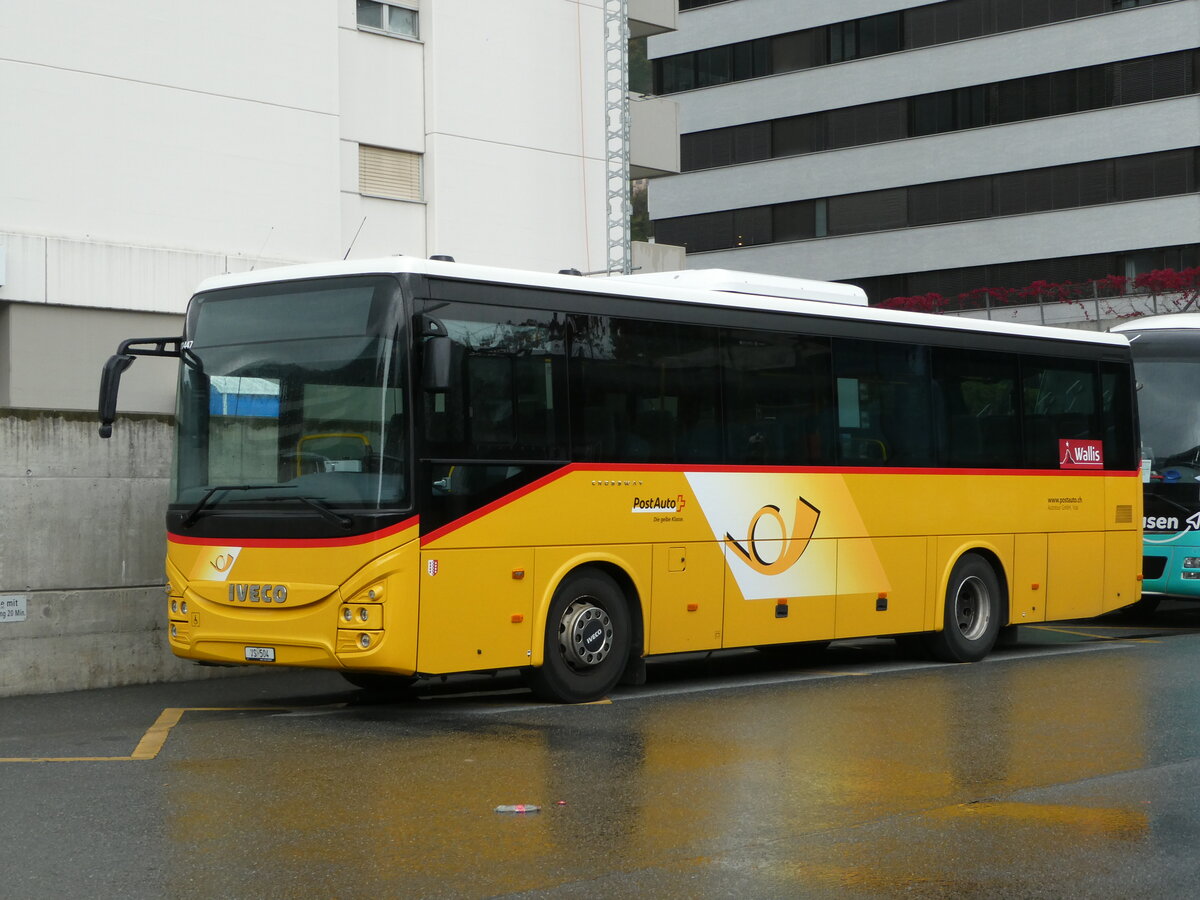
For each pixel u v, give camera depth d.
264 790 8.37
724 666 15.38
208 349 11.77
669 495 12.66
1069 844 7.12
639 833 7.30
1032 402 16.22
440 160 24.84
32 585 13.16
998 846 7.07
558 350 11.95
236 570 11.28
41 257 20.67
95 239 21.19
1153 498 19.53
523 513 11.55
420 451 10.90
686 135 61.50
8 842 7.18
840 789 8.38
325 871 6.58
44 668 13.22
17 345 20.73
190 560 11.54
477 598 11.22
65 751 9.91
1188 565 19.23
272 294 11.53
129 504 13.79
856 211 57.34
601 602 12.22
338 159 23.72
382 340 10.95
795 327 13.90
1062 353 16.62
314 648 10.91
